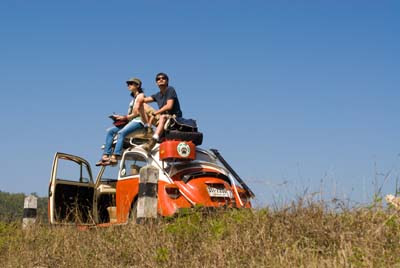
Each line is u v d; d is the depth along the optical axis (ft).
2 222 33.58
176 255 23.22
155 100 35.96
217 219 26.86
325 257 21.02
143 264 23.22
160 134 33.63
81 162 38.27
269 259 21.07
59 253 26.68
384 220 22.58
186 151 32.19
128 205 33.91
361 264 19.26
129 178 34.42
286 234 22.89
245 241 22.94
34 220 35.68
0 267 26.07
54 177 36.55
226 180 33.06
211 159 34.32
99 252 25.67
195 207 28.30
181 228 25.90
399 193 23.80
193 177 31.83
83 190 37.81
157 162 32.89
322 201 24.50
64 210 36.65
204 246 23.34
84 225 33.50
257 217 24.91
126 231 27.17
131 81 38.27
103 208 38.32
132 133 36.35
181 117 35.29
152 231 26.32
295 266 20.02
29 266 25.66
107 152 36.91
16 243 29.22
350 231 22.15
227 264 21.62
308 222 23.40
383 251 20.20
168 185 31.04
